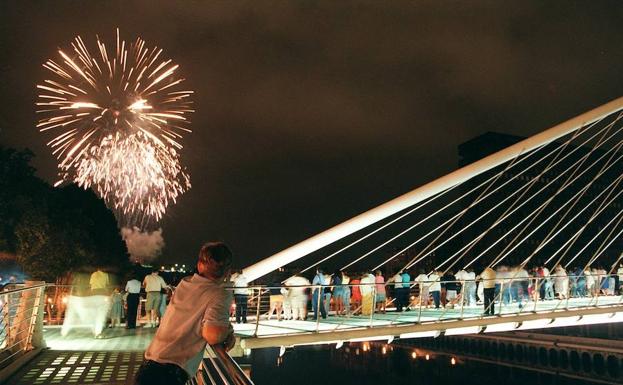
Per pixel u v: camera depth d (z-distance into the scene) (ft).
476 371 185.37
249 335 48.34
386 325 54.75
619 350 139.13
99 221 180.24
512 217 335.26
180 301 9.98
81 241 143.33
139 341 41.93
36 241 120.88
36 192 124.77
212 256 10.41
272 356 204.95
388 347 222.89
